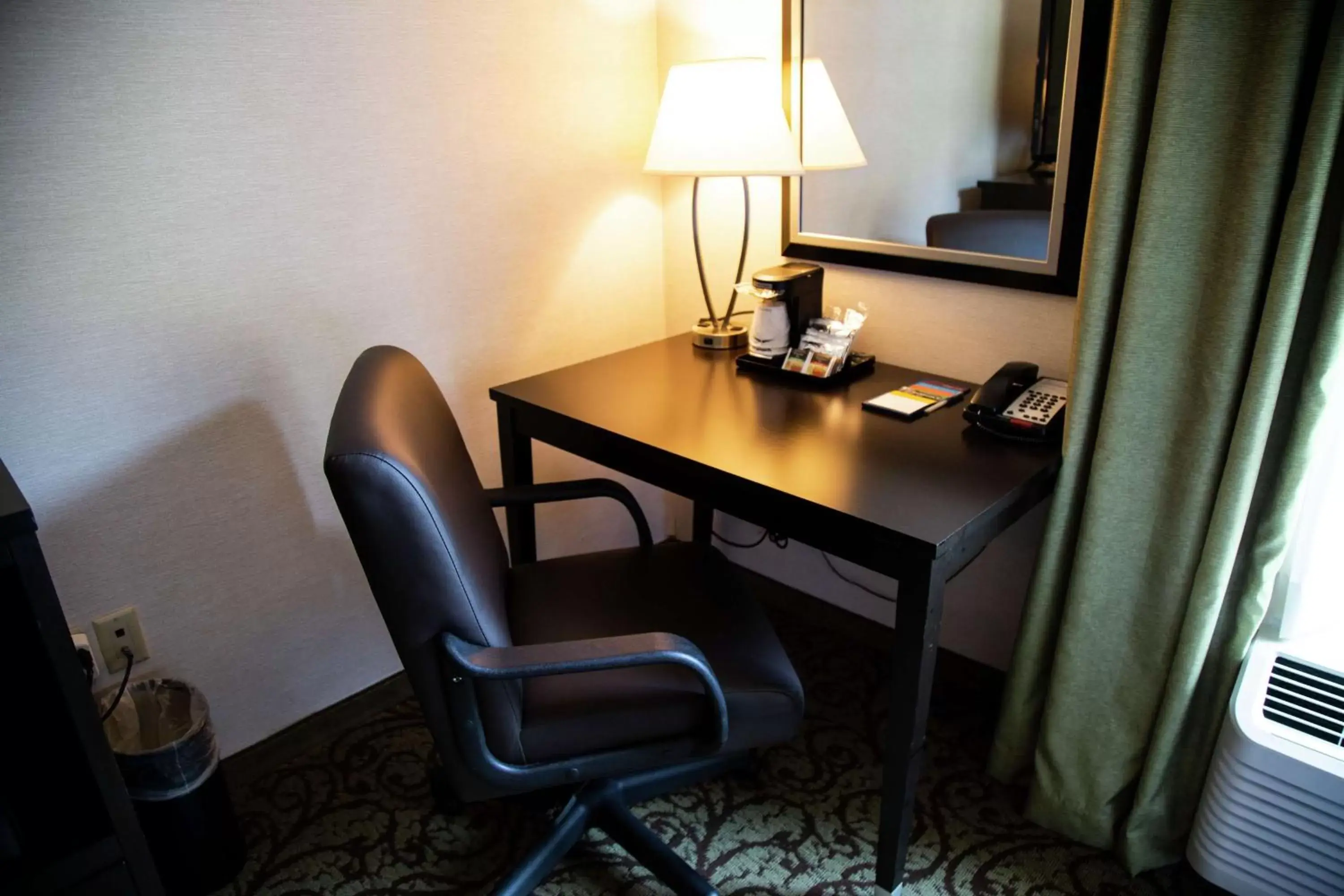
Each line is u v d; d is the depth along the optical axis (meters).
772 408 1.68
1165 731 1.46
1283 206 1.21
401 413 1.23
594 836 1.67
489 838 1.67
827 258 1.94
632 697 1.29
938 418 1.63
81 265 1.41
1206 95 1.20
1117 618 1.48
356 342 1.76
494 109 1.83
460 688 1.18
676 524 2.53
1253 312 1.24
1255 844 1.38
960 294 1.78
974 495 1.33
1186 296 1.29
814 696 2.02
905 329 1.89
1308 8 1.10
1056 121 1.54
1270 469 1.35
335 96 1.60
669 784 1.65
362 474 1.05
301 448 1.74
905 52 1.68
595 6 1.94
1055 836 1.65
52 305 1.40
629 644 1.19
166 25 1.40
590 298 2.15
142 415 1.53
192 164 1.48
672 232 2.25
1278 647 1.46
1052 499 1.50
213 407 1.61
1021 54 1.54
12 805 1.20
